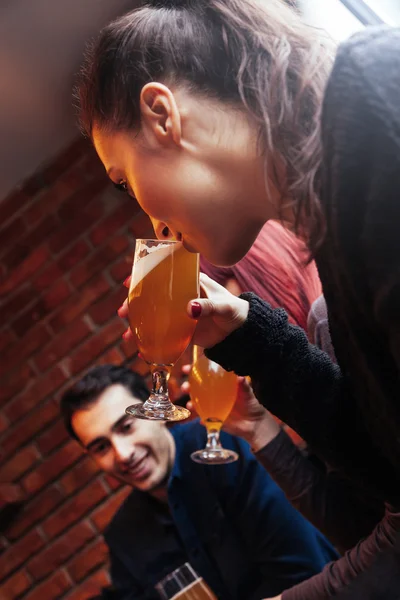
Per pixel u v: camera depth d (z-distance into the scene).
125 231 1.95
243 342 0.69
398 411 0.52
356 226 0.46
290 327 0.71
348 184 0.46
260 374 0.70
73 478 1.94
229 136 0.56
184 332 0.67
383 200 0.44
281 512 1.15
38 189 2.03
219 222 0.58
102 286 1.95
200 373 0.89
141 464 1.28
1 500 1.92
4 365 2.02
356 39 0.47
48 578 1.92
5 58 1.72
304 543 1.14
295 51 0.57
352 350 0.56
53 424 1.97
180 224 0.60
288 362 0.69
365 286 0.47
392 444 0.57
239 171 0.57
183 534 1.22
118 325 1.93
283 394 0.70
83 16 1.63
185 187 0.57
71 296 1.97
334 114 0.46
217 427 0.91
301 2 0.67
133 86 0.58
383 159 0.44
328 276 0.55
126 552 1.31
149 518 1.30
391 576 0.61
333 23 1.11
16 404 1.99
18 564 1.94
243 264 1.02
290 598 0.77
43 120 1.92
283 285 1.00
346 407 0.68
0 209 2.05
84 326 1.95
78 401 1.31
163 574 1.26
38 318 1.99
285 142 0.55
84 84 0.63
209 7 0.58
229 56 0.57
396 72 0.45
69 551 1.91
